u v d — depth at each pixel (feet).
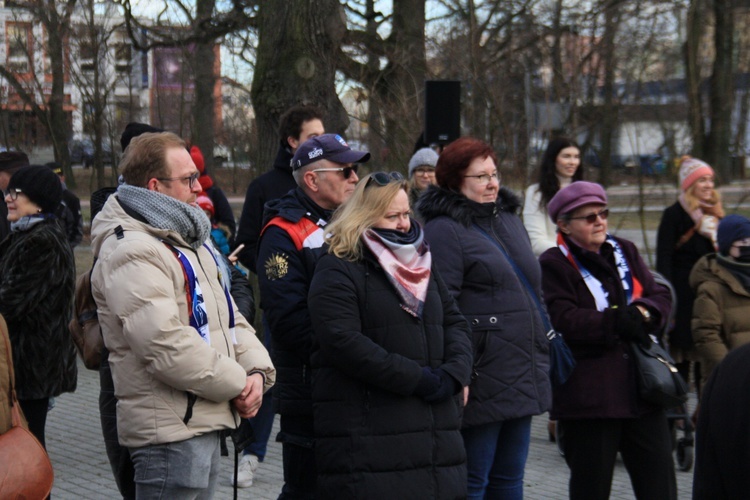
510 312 14.53
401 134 39.24
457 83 27.14
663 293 15.57
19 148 83.87
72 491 19.72
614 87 47.75
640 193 37.58
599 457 15.01
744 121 47.65
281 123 19.03
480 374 14.40
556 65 46.19
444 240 14.64
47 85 95.50
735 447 7.70
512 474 15.20
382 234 12.53
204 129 83.25
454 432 12.53
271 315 13.67
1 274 16.81
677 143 41.34
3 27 88.79
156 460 11.48
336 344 11.98
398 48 44.11
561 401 15.07
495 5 50.75
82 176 125.59
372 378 11.94
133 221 11.73
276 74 29.81
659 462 14.97
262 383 12.37
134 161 12.08
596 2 49.98
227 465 21.31
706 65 47.42
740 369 7.91
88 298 13.50
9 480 11.53
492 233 15.02
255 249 19.12
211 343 11.98
